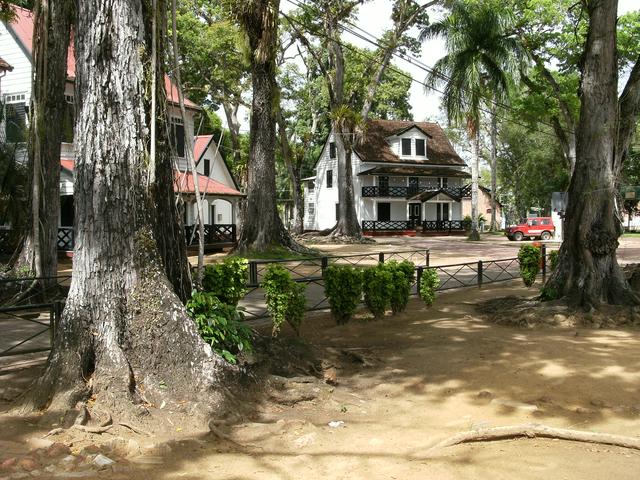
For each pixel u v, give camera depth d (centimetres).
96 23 548
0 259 1599
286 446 464
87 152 549
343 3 3112
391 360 741
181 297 613
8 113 1501
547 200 5456
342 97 3441
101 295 539
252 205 2261
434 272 1134
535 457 444
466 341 838
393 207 4900
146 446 450
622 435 484
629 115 1097
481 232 5406
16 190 1395
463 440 475
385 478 407
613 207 1059
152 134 567
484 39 2542
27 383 596
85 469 403
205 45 3114
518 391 611
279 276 817
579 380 641
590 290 1027
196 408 510
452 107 2722
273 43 2142
